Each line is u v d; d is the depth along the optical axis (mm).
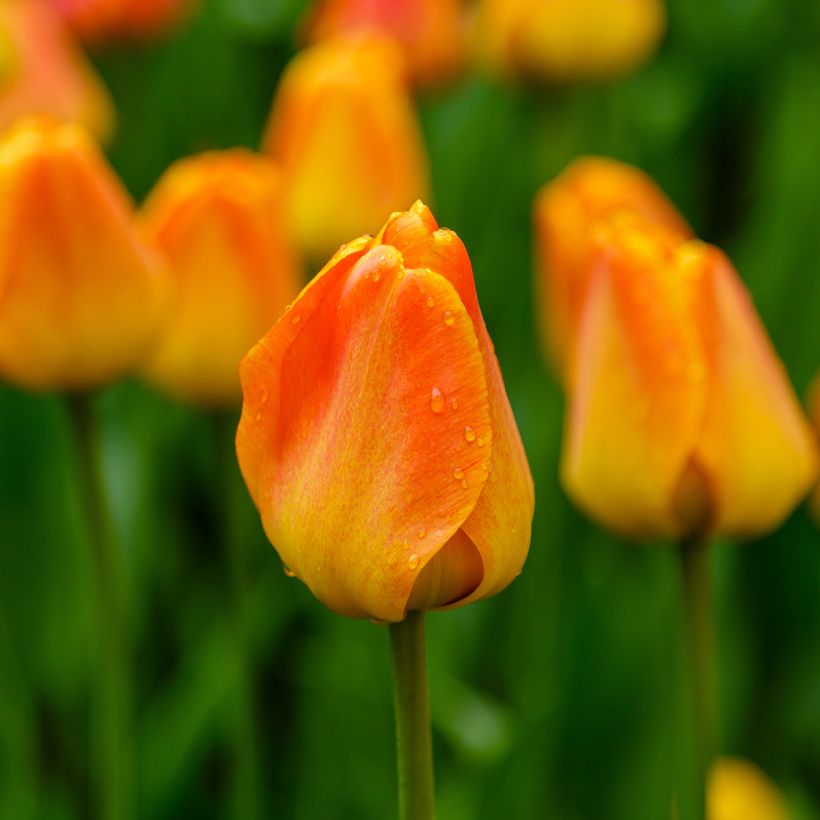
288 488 727
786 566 1112
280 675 1131
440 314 711
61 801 1021
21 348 881
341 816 1037
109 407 1118
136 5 1387
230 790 1077
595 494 833
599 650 1038
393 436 716
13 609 1127
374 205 1056
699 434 819
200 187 937
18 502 1122
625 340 817
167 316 899
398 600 721
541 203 997
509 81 1249
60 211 870
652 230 844
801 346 1185
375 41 1131
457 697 1025
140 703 1129
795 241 1195
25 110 1293
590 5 1189
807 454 832
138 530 1094
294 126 1056
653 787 1021
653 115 1435
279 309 953
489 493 722
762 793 992
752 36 1506
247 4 1558
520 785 996
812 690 1090
